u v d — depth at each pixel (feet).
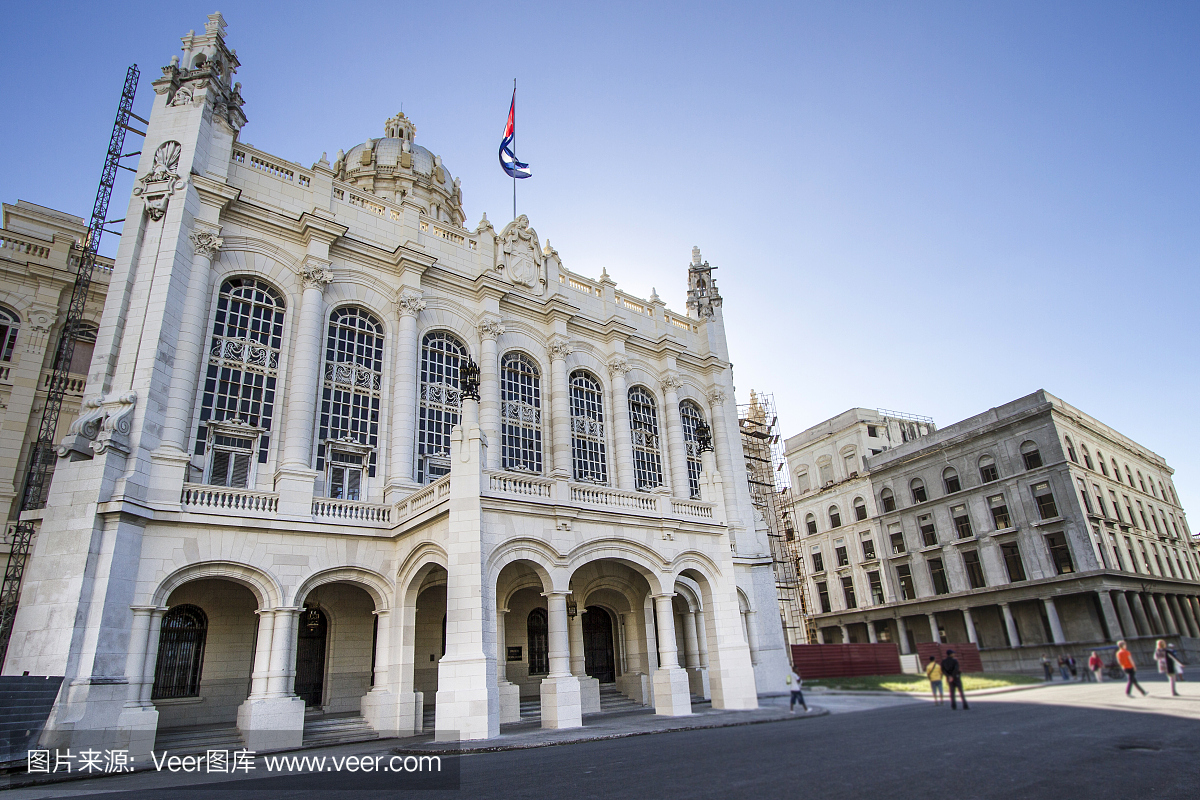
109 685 65.41
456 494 75.10
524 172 137.59
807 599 239.71
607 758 48.70
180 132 91.71
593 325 130.82
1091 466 189.47
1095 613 167.43
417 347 105.81
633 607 105.40
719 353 154.30
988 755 41.50
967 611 189.16
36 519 76.89
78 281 99.45
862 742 50.90
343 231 100.68
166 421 79.77
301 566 80.89
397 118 206.90
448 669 68.90
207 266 88.43
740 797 32.04
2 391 92.32
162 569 72.95
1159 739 45.19
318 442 92.48
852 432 239.91
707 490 101.19
